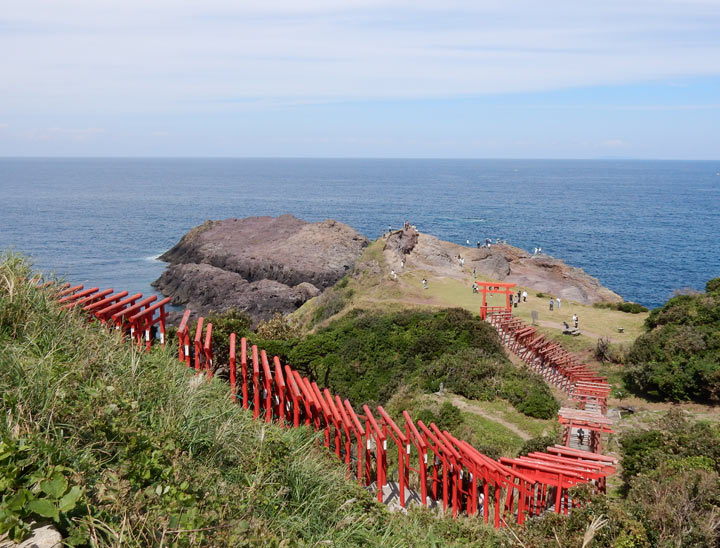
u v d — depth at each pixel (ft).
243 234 361.92
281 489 23.95
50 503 14.94
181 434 24.09
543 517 34.06
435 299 168.25
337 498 27.27
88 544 15.30
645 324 133.90
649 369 96.32
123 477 18.45
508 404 83.05
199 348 38.50
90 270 319.27
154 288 289.94
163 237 440.45
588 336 128.98
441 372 95.20
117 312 37.22
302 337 125.49
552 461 46.16
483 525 35.94
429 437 46.52
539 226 546.26
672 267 354.13
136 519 16.12
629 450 61.46
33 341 24.45
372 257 203.82
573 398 90.89
